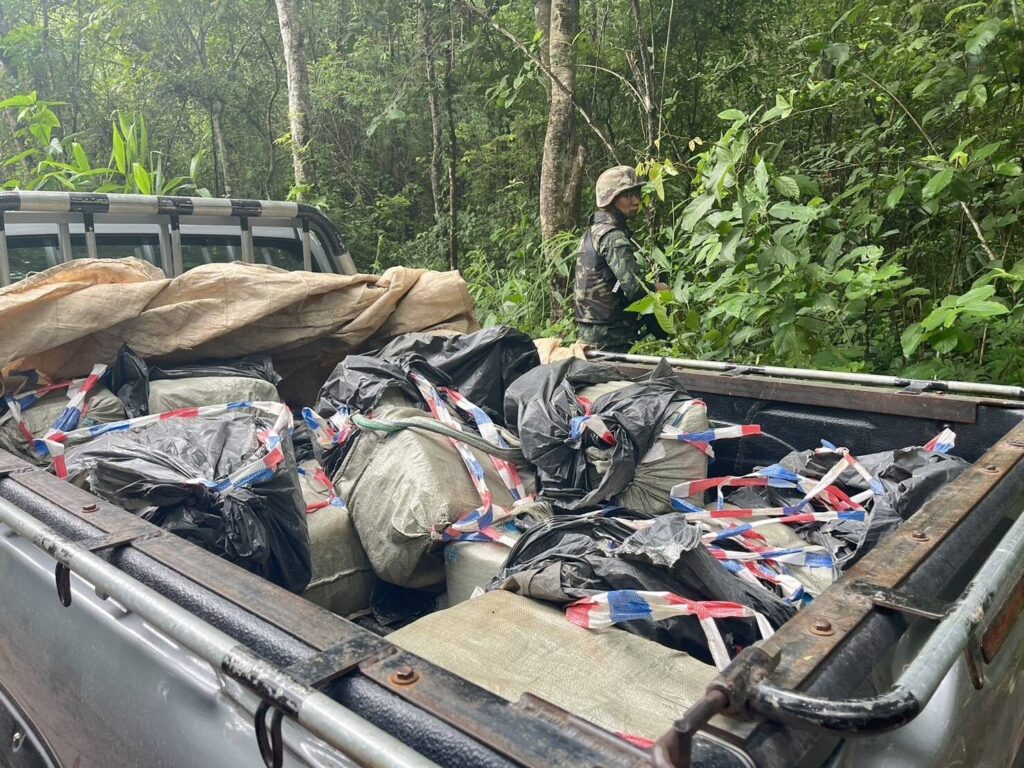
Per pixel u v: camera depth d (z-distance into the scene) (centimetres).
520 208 1011
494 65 950
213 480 209
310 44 1397
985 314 346
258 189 1414
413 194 1320
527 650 152
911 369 427
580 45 827
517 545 199
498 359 296
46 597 174
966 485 175
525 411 255
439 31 988
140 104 1306
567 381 270
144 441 230
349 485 249
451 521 224
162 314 293
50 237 366
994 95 471
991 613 134
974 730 134
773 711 95
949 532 151
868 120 621
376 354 309
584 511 233
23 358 276
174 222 360
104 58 1368
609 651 151
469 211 1092
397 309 341
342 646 120
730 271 411
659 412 245
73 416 263
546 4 925
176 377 291
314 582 237
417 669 114
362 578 248
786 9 873
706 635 154
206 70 1297
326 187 1168
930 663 102
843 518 221
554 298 725
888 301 428
